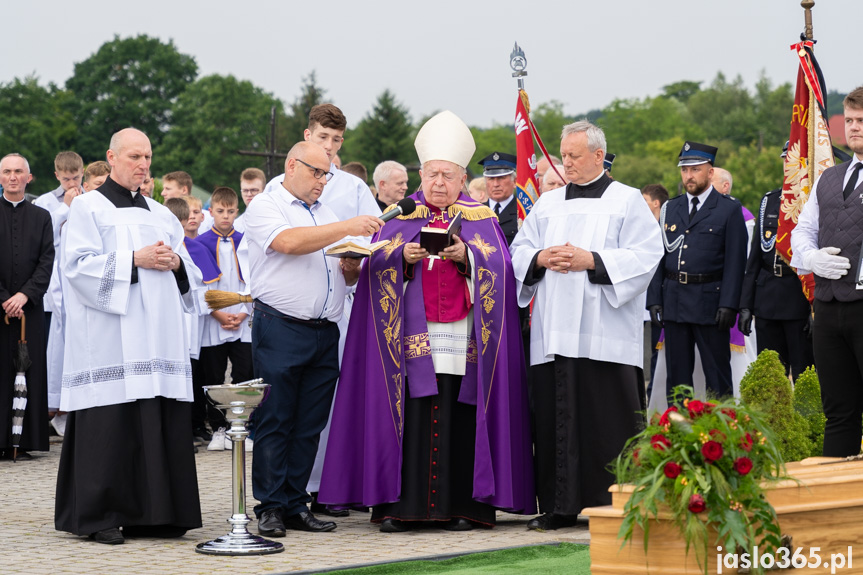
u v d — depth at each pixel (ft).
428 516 30.68
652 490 19.30
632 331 31.42
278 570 25.16
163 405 29.25
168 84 310.24
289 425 30.30
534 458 32.12
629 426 31.09
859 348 27.99
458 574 23.93
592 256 30.63
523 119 38.52
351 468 31.35
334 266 30.68
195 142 297.74
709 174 40.22
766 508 19.62
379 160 325.83
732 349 40.70
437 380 31.12
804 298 40.47
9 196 43.80
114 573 24.82
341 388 31.53
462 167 31.83
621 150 449.06
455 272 31.35
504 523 32.42
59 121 295.28
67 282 29.01
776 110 427.33
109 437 28.58
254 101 306.76
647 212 31.76
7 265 43.45
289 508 30.63
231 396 27.66
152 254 28.96
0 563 25.91
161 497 28.55
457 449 31.32
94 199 29.55
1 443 43.32
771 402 31.01
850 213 28.09
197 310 31.37
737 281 39.29
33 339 43.88
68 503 29.30
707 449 19.35
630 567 20.13
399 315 31.04
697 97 453.99
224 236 47.62
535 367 31.73
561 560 25.46
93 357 28.78
